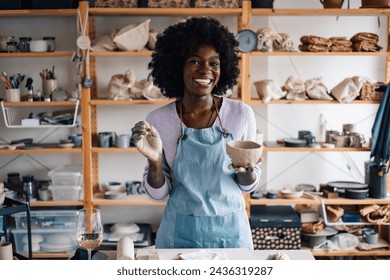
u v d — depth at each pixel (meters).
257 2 3.51
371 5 3.49
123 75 3.66
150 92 3.64
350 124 3.75
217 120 2.04
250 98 3.68
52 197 3.75
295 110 3.97
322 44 3.55
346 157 4.02
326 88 3.69
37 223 3.70
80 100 3.66
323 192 3.79
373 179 3.70
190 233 1.97
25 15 3.73
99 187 4.02
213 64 1.95
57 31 3.87
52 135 3.97
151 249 1.79
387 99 3.49
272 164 4.01
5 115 3.64
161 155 1.88
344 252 3.69
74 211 3.68
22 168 4.00
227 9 3.51
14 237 3.68
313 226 3.70
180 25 2.01
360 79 3.60
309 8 3.84
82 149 3.63
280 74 3.93
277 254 1.65
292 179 4.02
